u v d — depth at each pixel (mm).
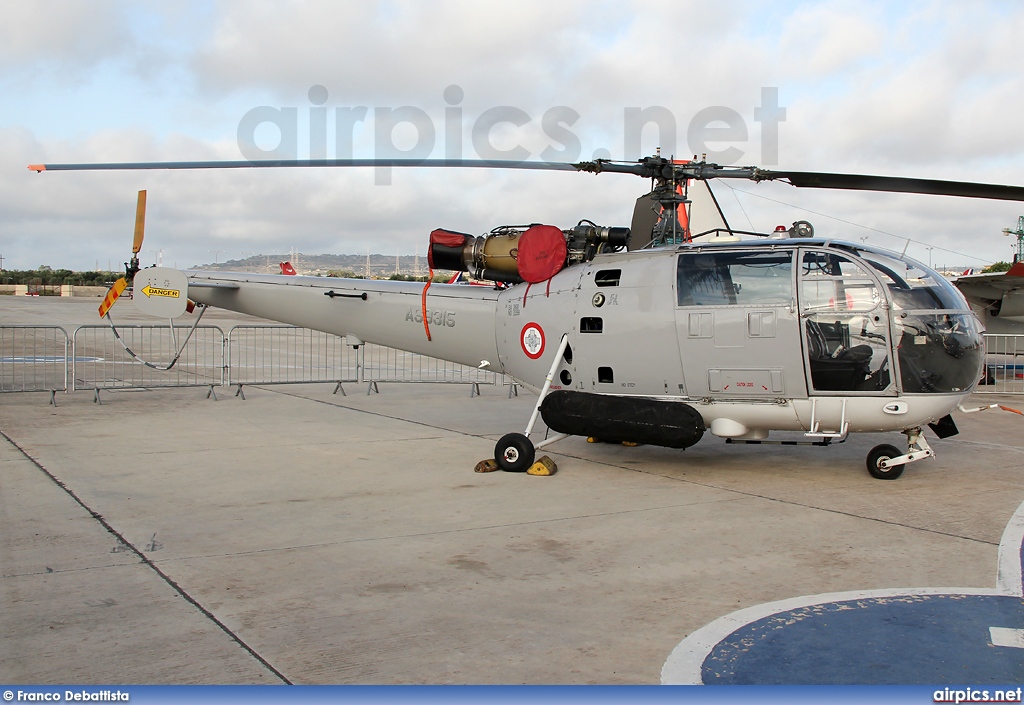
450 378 17094
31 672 3689
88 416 11477
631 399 7805
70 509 6527
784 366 7230
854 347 7086
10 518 6242
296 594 4691
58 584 4812
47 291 89562
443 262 9398
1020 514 6562
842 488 7480
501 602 4594
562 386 8547
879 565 5281
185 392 14453
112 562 5230
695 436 7504
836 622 4344
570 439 10109
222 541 5730
